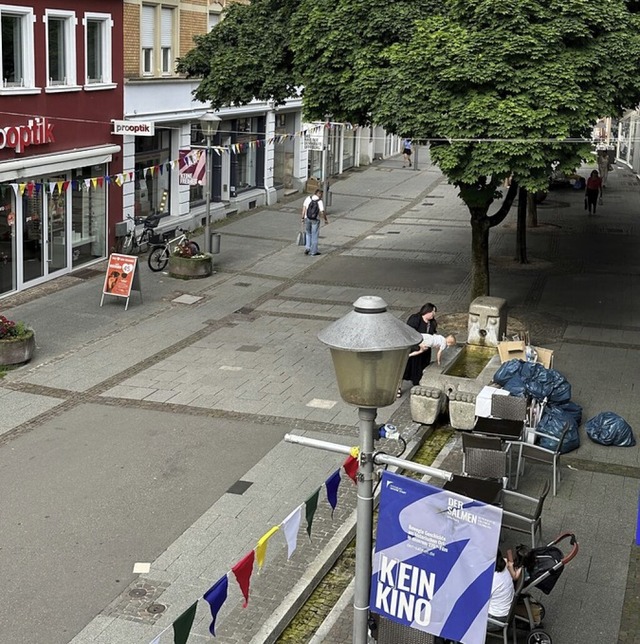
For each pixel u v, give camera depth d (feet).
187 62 66.59
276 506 38.22
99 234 81.30
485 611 22.50
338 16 56.13
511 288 75.92
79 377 52.90
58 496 38.65
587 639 29.43
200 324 64.13
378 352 20.48
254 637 29.14
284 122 122.21
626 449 44.55
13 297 69.21
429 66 52.47
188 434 45.29
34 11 69.21
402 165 160.15
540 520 34.96
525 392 45.78
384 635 26.50
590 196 113.70
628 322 66.59
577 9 51.83
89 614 30.45
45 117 70.90
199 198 102.47
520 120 50.57
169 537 35.50
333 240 94.99
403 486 22.85
